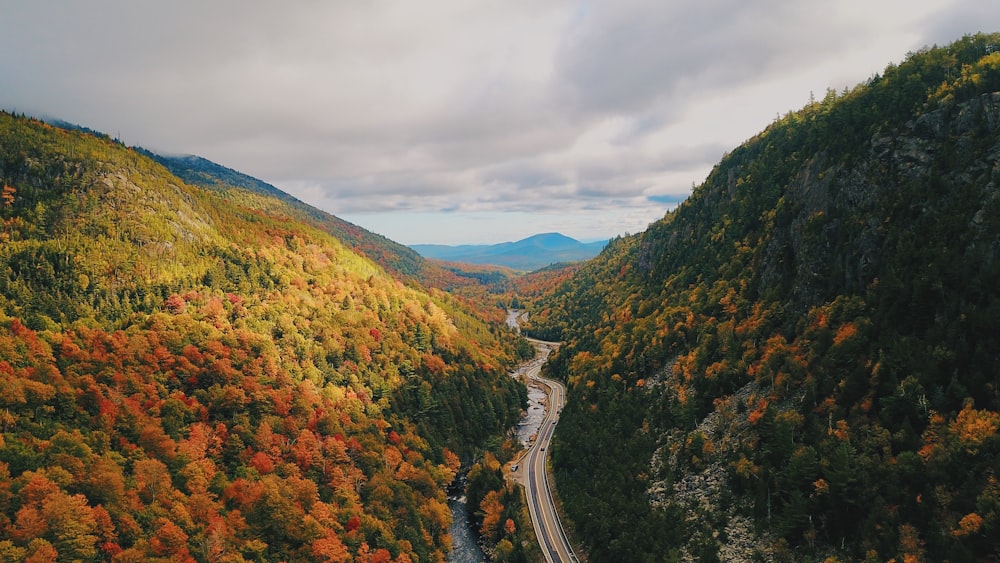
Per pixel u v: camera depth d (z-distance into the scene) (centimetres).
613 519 11550
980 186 10419
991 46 15012
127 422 11250
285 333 17150
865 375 9844
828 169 14675
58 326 13000
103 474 9525
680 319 18650
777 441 10325
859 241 12262
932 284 9750
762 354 13462
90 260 14988
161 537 9294
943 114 12294
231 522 10556
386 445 15450
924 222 11069
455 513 14950
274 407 14138
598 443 14875
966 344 8644
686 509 11044
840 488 8500
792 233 15200
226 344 15225
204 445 11975
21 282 13638
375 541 11944
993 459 7262
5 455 9212
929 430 8225
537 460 17462
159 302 15562
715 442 12275
